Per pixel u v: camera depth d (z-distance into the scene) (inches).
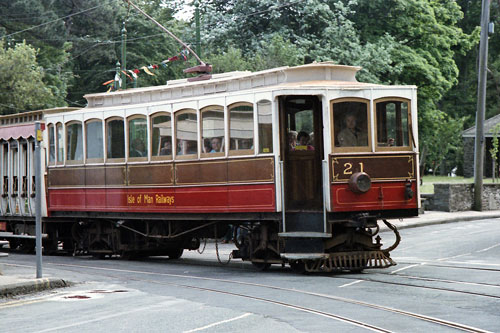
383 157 604.1
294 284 527.8
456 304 427.8
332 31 1566.2
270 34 1601.9
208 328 366.6
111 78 2011.6
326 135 589.3
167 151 701.3
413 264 651.5
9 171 911.0
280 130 607.5
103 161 767.7
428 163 2573.8
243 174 629.6
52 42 1749.5
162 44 2017.7
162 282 560.4
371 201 596.7
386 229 1053.8
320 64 623.2
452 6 1916.8
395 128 613.0
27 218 888.3
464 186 1349.7
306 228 601.3
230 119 641.6
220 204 649.0
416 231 1029.8
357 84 614.5
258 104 617.3
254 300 454.6
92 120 781.3
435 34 1815.9
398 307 419.8
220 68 1368.1
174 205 692.7
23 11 1683.1
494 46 2501.2
